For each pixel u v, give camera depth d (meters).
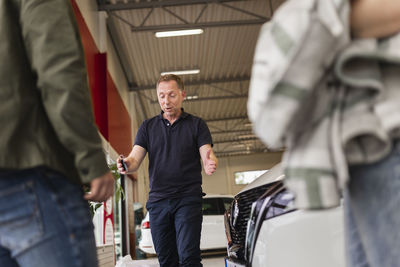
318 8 0.59
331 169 0.60
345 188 0.68
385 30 0.61
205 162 2.30
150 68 11.31
